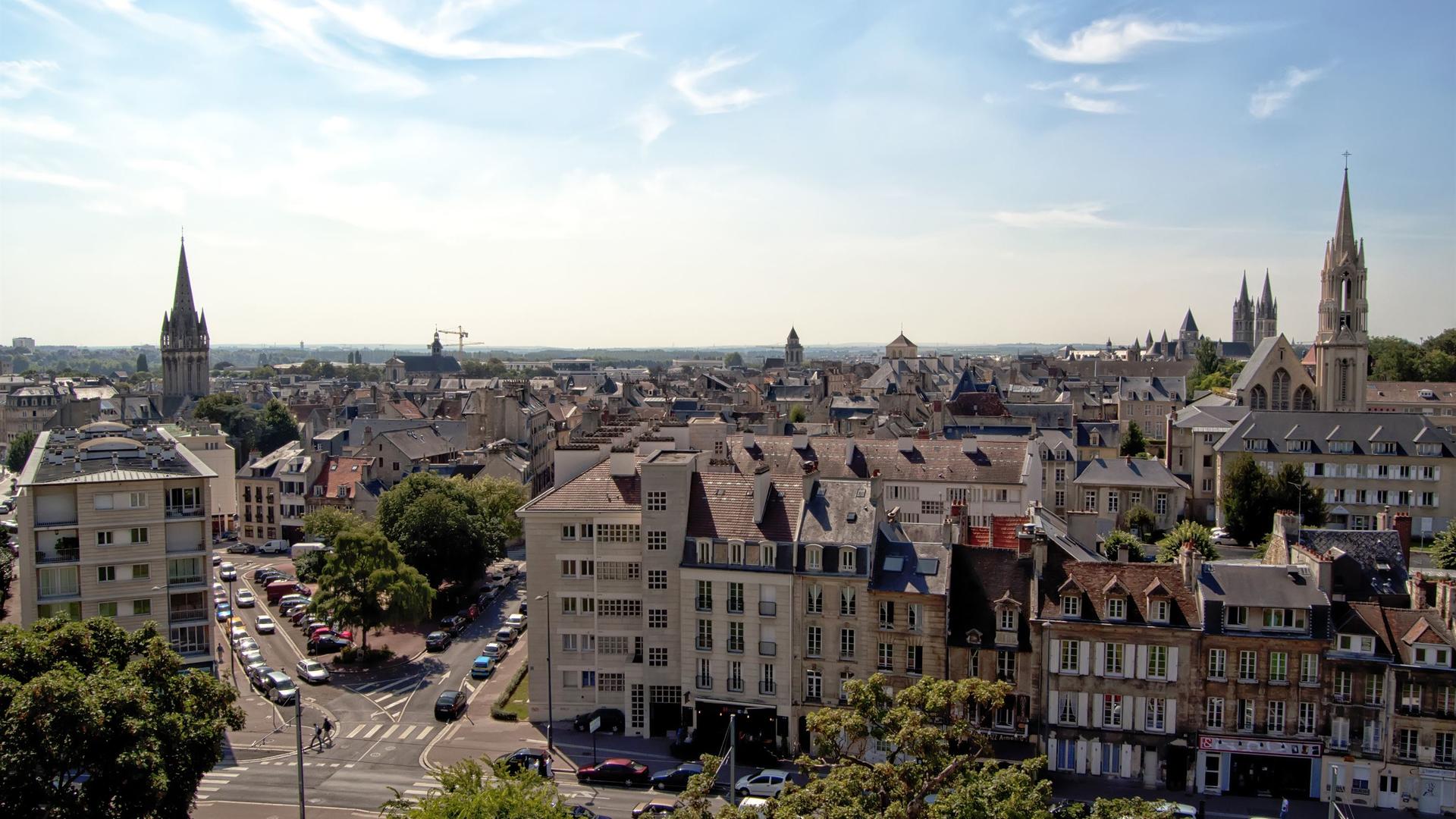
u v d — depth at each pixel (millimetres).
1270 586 94188
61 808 65250
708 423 160250
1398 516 126250
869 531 104000
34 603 109000
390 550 139000
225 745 107500
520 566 196250
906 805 66000
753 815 62312
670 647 108938
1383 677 91250
